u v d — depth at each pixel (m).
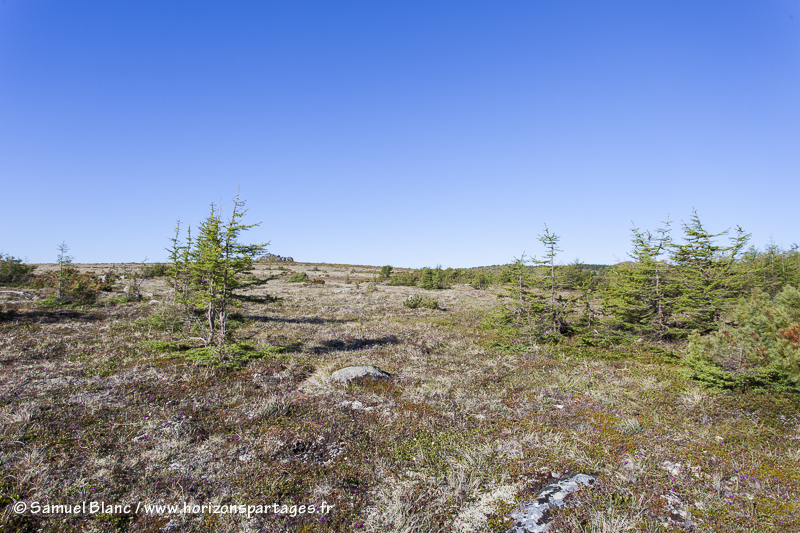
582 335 16.27
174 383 9.81
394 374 11.80
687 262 17.27
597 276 30.66
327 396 9.45
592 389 10.20
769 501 5.29
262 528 4.81
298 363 12.47
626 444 6.98
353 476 5.99
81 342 13.67
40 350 12.31
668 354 13.79
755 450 6.72
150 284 39.34
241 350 12.59
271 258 106.44
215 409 8.39
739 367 9.43
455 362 13.46
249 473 5.97
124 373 10.41
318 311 27.22
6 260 32.12
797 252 27.50
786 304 11.23
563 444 6.99
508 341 16.53
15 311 18.48
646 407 8.84
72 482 5.44
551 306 16.52
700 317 15.77
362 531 4.84
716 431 7.51
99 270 57.53
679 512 5.09
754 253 27.84
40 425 6.93
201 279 12.84
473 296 41.25
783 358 8.91
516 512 5.09
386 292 43.19
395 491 5.64
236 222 12.52
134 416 7.71
